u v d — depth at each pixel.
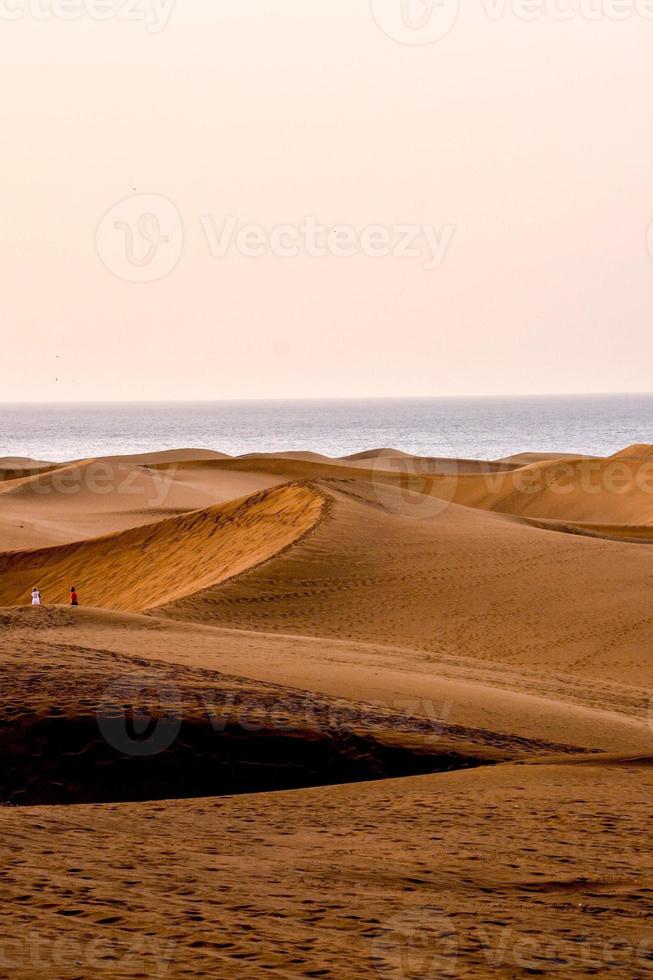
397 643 78.94
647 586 93.19
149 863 23.28
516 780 37.72
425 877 23.75
